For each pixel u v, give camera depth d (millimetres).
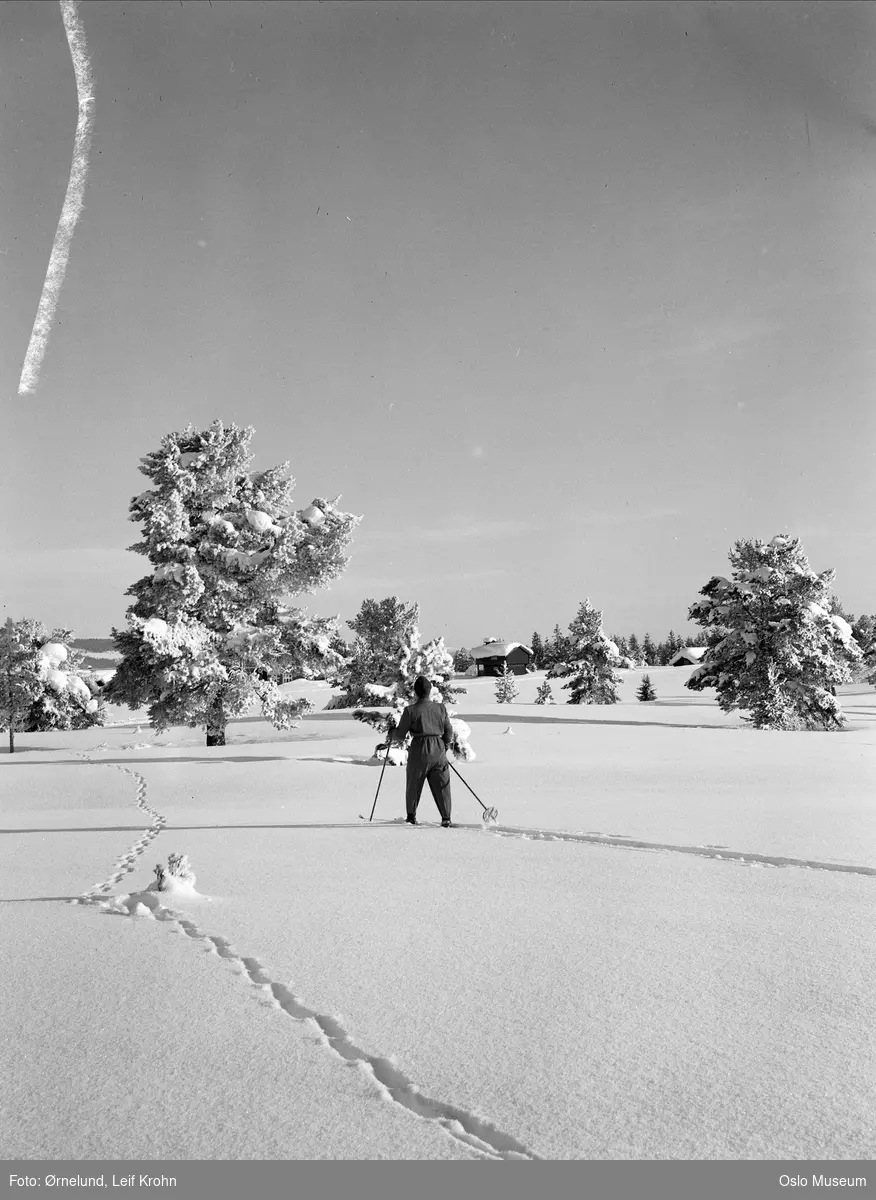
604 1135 2527
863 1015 3443
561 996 3721
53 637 54312
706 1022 3393
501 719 37500
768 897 5582
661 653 165875
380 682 26250
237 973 4121
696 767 16141
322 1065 3033
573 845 7859
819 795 11695
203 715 31359
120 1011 3627
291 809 11844
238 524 32719
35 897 6082
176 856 6055
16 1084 2947
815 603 39062
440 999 3713
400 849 7750
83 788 15688
